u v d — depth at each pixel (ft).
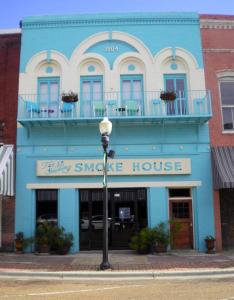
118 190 58.39
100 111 57.72
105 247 42.57
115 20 61.16
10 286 35.45
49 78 60.49
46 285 35.96
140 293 31.58
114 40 60.90
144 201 58.18
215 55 61.05
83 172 57.52
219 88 60.49
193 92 59.57
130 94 59.98
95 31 61.00
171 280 38.14
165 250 54.29
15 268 42.75
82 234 57.62
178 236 57.82
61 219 57.00
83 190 58.23
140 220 57.77
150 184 57.52
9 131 58.90
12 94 59.98
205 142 58.44
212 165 57.77
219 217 57.31
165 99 57.16
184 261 47.09
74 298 29.71
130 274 39.58
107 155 45.01
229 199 59.67
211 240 55.21
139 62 60.70
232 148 58.23
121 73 60.29
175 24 61.36
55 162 57.77
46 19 61.16
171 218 57.72
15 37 61.67
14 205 57.41
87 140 58.34
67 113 58.03
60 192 57.52
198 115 56.03
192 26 61.46
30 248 56.03
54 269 42.11
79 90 59.77
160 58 60.49
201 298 29.01
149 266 43.55
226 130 59.41
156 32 61.16
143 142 58.23
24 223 57.06
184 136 58.54
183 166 57.72
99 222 57.93
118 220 57.93
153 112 58.29
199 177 57.77
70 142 58.29
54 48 60.75
